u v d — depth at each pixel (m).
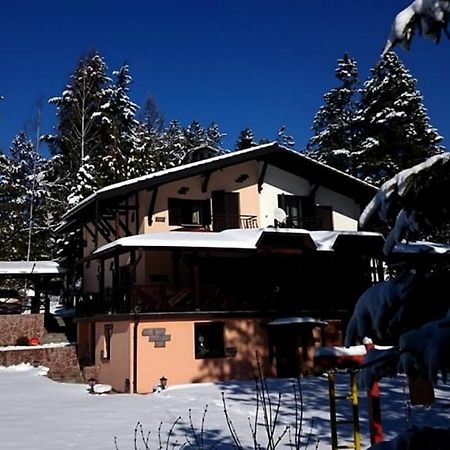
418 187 4.30
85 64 43.41
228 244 19.45
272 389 15.89
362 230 4.73
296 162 24.88
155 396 16.00
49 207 38.25
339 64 41.88
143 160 35.94
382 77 36.25
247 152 23.44
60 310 34.25
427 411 11.84
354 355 16.12
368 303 4.46
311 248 20.19
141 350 18.45
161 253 22.14
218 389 16.36
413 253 4.58
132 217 23.81
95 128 41.59
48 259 37.97
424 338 3.71
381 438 7.23
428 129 34.12
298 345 20.30
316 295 21.36
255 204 24.39
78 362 25.08
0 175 40.91
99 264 24.94
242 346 19.67
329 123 41.59
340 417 11.67
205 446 9.38
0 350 24.47
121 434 10.54
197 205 23.38
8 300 35.09
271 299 20.80
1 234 37.28
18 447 9.49
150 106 49.84
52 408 13.95
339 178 25.45
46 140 42.81
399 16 3.72
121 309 20.09
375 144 34.56
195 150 29.45
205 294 20.05
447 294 4.44
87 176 33.22
